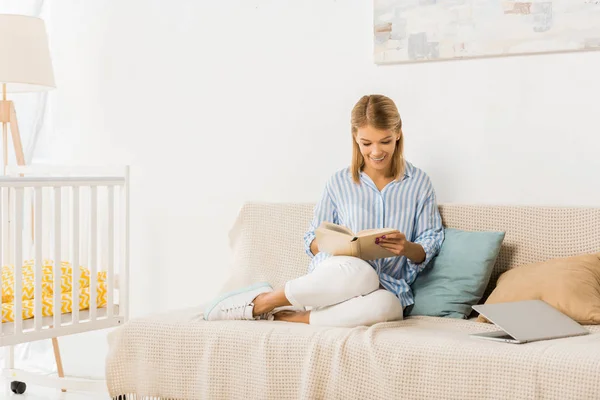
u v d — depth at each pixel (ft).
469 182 8.63
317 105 9.51
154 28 10.53
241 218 9.26
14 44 9.78
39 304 8.64
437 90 8.75
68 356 11.07
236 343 6.94
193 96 10.31
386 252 7.39
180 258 10.46
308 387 6.50
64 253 10.73
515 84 8.34
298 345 6.66
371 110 7.77
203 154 10.27
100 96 10.94
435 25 8.65
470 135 8.61
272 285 8.80
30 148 11.39
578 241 7.63
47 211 10.57
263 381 6.75
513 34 8.25
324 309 7.27
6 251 9.76
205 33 10.20
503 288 7.39
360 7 9.18
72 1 11.08
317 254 8.14
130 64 10.71
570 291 6.95
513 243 7.95
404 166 8.20
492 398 5.84
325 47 9.43
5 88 10.45
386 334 6.51
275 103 9.78
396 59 8.89
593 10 7.86
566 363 5.60
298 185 9.68
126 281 9.65
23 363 11.31
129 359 7.45
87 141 11.07
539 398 5.67
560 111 8.14
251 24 9.89
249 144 9.96
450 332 6.75
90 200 9.18
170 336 7.27
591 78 7.98
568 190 8.14
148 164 10.64
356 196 8.19
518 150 8.37
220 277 10.20
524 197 8.36
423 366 6.12
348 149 9.34
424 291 7.83
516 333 6.22
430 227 8.06
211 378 7.01
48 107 11.33
